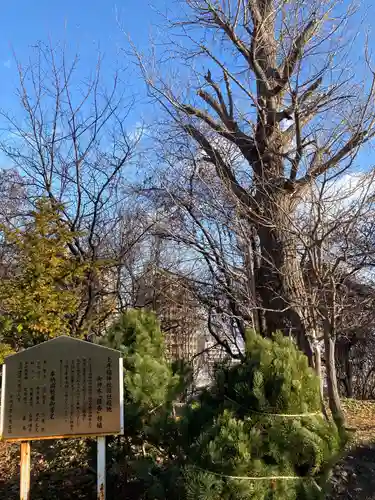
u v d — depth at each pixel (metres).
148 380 5.24
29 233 8.59
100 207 13.16
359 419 9.46
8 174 15.20
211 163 11.45
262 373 3.78
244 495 3.41
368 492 5.19
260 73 9.62
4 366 4.53
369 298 8.59
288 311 8.89
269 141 9.52
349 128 7.73
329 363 7.06
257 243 9.95
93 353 4.54
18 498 5.92
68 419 4.41
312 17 9.09
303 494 3.55
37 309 7.98
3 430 4.40
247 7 9.92
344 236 8.08
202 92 10.74
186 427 3.99
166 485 3.78
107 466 5.20
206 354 14.77
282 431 3.61
